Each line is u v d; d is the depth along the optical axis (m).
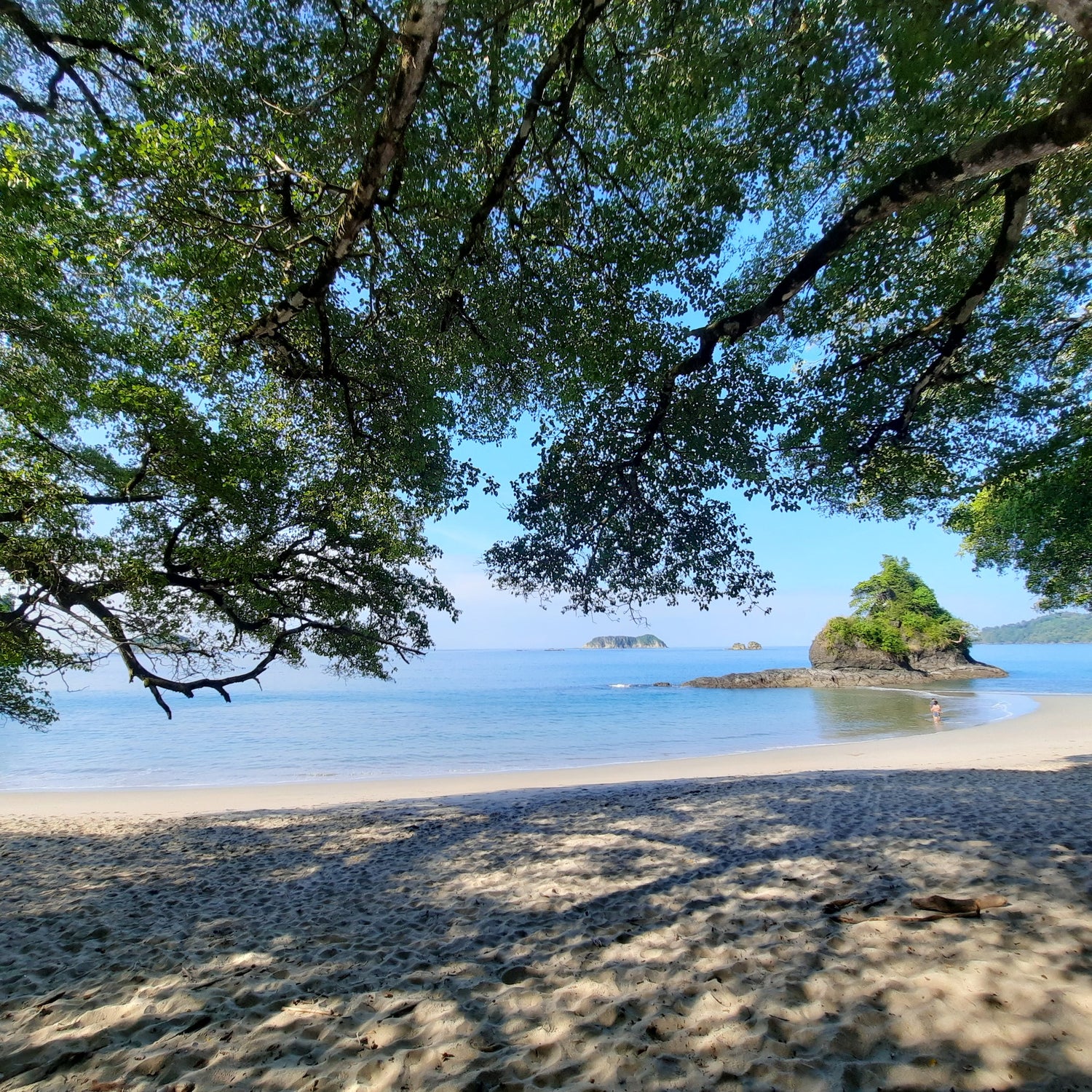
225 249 6.61
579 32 5.27
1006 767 14.09
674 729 31.31
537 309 8.05
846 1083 2.50
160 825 11.98
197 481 9.24
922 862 5.62
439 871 7.30
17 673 11.31
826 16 5.09
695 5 5.48
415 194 7.04
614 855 7.25
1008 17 4.82
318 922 5.68
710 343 6.21
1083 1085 2.29
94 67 7.04
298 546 11.20
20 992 4.31
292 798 15.59
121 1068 3.16
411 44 4.04
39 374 8.34
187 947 5.16
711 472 7.56
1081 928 3.70
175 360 8.42
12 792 17.38
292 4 6.06
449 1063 2.99
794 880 5.52
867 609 73.56
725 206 7.02
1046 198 6.87
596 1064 2.86
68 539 8.94
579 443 7.85
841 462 8.26
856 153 6.84
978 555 13.73
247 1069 3.08
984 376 8.34
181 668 11.13
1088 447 8.90
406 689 68.12
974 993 3.05
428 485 9.81
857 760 18.02
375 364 8.91
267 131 6.39
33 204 5.91
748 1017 3.13
